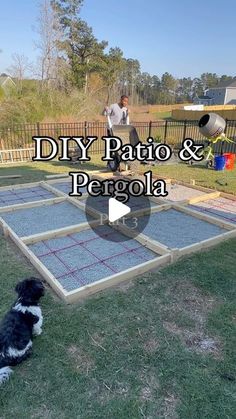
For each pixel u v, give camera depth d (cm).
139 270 301
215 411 169
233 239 386
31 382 185
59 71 2417
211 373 193
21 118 1314
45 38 2316
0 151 991
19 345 194
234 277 301
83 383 185
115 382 186
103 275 306
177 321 240
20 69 2034
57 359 202
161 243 381
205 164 916
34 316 211
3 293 270
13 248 355
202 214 458
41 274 296
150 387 183
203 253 347
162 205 497
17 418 164
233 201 557
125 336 224
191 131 1579
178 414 167
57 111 1606
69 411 168
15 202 541
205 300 267
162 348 213
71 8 2698
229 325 237
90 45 2859
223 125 837
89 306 255
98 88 3033
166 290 279
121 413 167
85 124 1216
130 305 258
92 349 211
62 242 375
